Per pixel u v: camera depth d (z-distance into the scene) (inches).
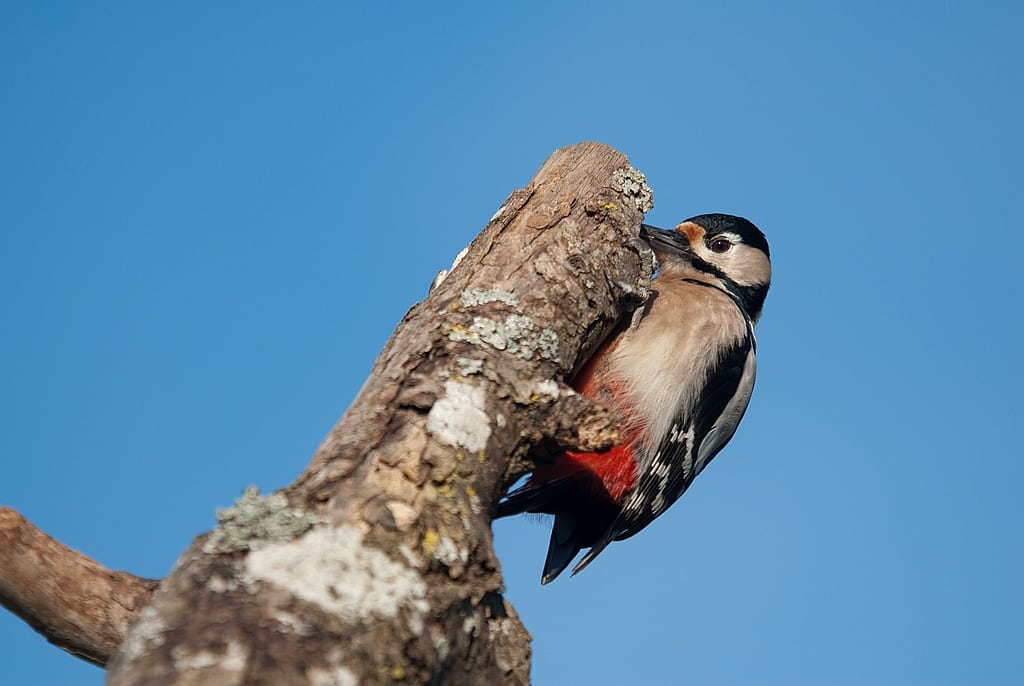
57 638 285.4
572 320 295.9
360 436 234.2
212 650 179.0
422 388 249.3
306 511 209.6
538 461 279.1
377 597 196.9
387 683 191.9
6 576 273.9
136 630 187.8
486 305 282.5
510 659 232.4
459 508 227.8
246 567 193.3
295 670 181.0
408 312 286.8
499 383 262.8
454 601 211.0
